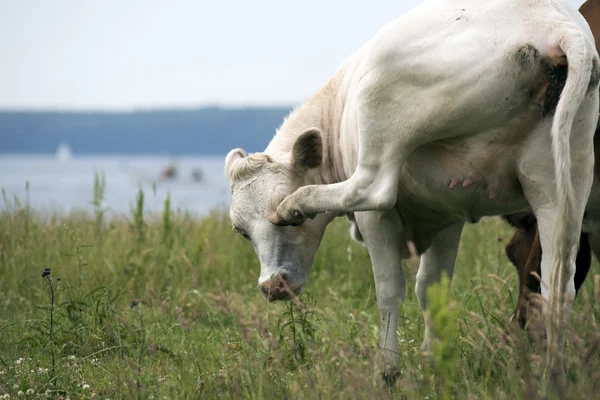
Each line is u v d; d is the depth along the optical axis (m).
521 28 6.51
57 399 7.61
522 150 6.74
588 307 6.34
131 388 7.08
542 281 6.71
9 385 7.66
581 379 5.89
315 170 8.71
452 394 6.53
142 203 13.88
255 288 12.55
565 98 6.23
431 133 6.84
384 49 6.92
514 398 6.15
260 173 8.59
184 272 12.59
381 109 7.00
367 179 7.25
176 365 8.01
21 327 9.98
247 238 8.85
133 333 9.27
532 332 6.50
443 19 6.78
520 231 9.44
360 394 6.19
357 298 12.22
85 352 9.10
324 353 7.41
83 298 9.91
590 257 9.16
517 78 6.48
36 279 11.85
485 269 12.09
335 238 14.66
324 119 8.94
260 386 6.48
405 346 8.40
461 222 8.56
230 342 8.72
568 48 6.29
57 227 14.46
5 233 13.38
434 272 8.73
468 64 6.56
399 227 8.24
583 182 6.79
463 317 8.12
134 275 12.23
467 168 6.99
